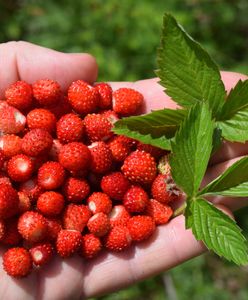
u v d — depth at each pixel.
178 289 0.37
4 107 0.25
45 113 0.24
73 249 0.22
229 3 0.44
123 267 0.24
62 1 0.41
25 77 0.26
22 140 0.24
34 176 0.24
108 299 0.36
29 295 0.23
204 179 0.24
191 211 0.22
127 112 0.25
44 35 0.41
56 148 0.24
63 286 0.23
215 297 0.37
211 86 0.24
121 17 0.40
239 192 0.22
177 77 0.24
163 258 0.24
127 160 0.24
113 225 0.23
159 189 0.23
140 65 0.39
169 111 0.23
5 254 0.22
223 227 0.22
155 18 0.40
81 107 0.25
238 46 0.43
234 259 0.21
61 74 0.26
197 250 0.23
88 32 0.40
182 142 0.22
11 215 0.22
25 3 0.43
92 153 0.23
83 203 0.24
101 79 0.38
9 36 0.42
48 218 0.23
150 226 0.23
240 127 0.24
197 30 0.43
